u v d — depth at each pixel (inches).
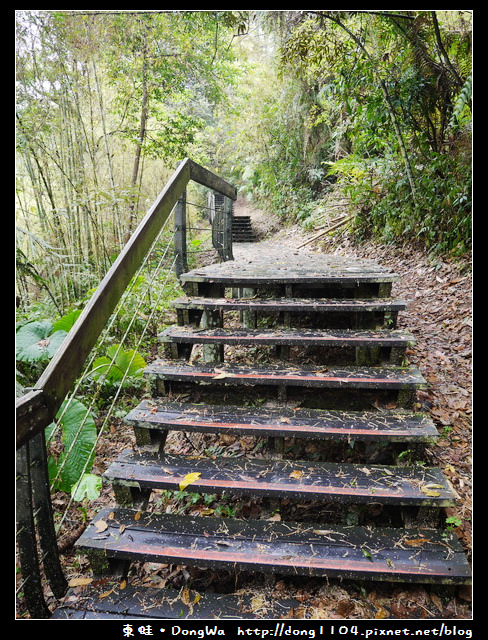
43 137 153.6
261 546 61.4
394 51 174.6
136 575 66.5
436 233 171.0
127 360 122.7
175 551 60.7
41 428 52.4
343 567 56.9
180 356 94.8
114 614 57.0
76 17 157.2
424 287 156.6
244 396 87.0
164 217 97.3
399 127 176.9
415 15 157.4
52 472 87.7
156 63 247.8
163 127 301.4
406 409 79.6
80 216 178.5
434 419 89.3
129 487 71.0
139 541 62.9
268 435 72.7
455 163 162.1
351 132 237.9
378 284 102.4
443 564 57.1
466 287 142.8
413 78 165.2
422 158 183.9
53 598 63.4
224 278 102.3
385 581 58.7
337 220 288.5
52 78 155.3
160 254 204.5
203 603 58.4
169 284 189.6
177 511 78.2
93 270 176.2
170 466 72.6
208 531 64.8
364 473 69.1
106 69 229.0
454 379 101.2
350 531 63.8
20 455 51.3
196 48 257.6
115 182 238.1
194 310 103.1
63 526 83.6
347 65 188.4
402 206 194.1
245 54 369.4
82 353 61.7
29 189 174.2
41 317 142.0
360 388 82.0
